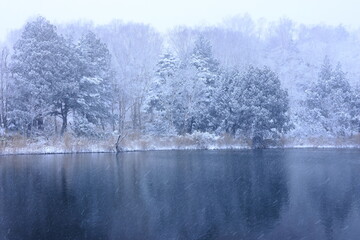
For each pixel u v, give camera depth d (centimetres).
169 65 5562
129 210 1703
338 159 3450
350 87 5588
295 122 5488
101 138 4403
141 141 4406
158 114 5138
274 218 1574
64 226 1470
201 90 5094
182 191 2078
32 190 2091
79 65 4525
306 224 1488
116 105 5406
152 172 2706
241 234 1377
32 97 4112
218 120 5050
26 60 4178
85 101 4572
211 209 1709
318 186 2195
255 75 4847
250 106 4709
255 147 4709
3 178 2434
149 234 1376
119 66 5503
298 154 3925
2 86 4431
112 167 2936
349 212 1652
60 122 5238
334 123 5206
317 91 5653
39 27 4369
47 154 3794
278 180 2389
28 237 1347
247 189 2127
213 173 2662
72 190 2092
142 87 5362
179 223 1508
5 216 1602
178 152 4100
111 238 1338
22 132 4178
